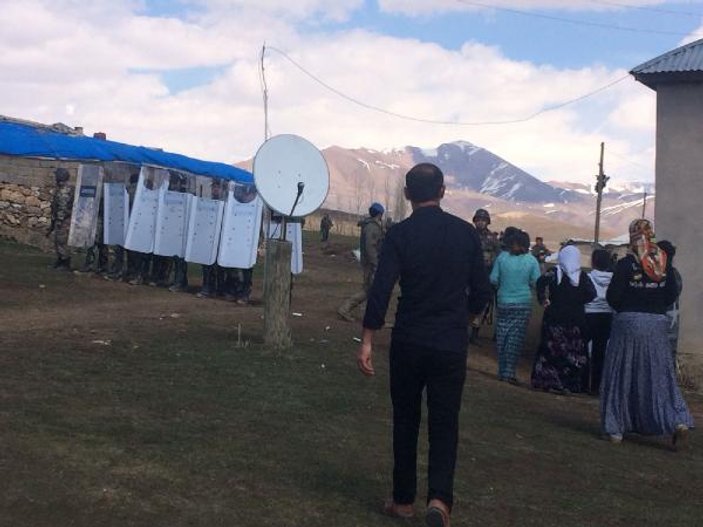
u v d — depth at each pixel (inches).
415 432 195.0
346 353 408.2
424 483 225.1
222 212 589.6
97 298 557.9
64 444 216.2
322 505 197.8
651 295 305.9
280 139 413.1
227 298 605.9
